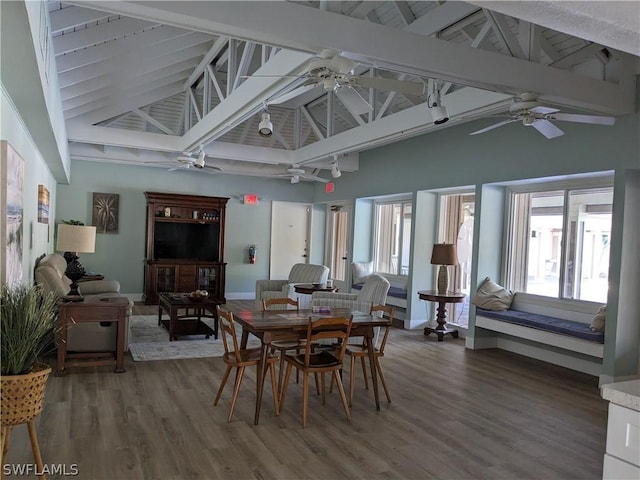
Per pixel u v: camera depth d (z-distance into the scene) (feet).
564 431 12.42
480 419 13.05
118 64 18.60
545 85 13.75
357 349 14.57
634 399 5.40
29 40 8.58
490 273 21.98
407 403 14.14
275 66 14.89
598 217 18.49
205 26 9.98
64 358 15.55
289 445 11.00
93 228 16.43
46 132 15.40
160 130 28.60
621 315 16.03
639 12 5.32
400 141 27.20
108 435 11.15
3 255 10.36
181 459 10.11
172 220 31.94
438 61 12.18
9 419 8.26
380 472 9.89
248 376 16.19
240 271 35.60
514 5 5.33
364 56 11.43
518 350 20.92
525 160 19.54
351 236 31.68
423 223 25.88
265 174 33.73
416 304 25.89
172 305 20.77
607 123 13.99
